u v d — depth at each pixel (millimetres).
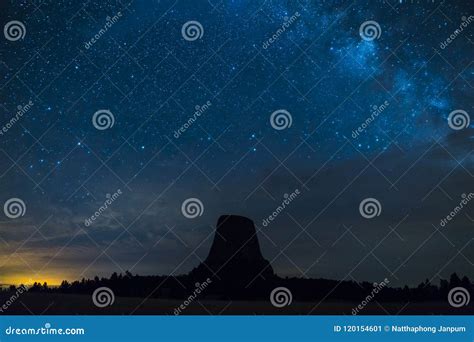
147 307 15008
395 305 15344
